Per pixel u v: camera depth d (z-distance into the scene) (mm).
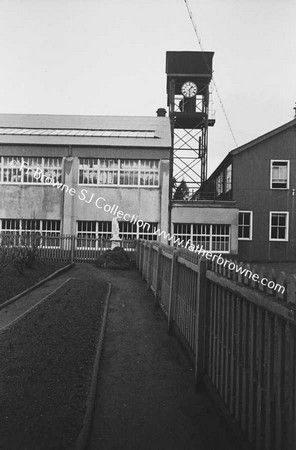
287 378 3279
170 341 7762
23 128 32031
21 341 6977
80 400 4992
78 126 33125
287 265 26547
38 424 4324
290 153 30484
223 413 4656
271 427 3535
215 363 5289
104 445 4160
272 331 3609
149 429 4508
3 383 5277
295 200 30312
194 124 36000
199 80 35500
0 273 13828
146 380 5906
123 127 33219
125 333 8227
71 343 6984
